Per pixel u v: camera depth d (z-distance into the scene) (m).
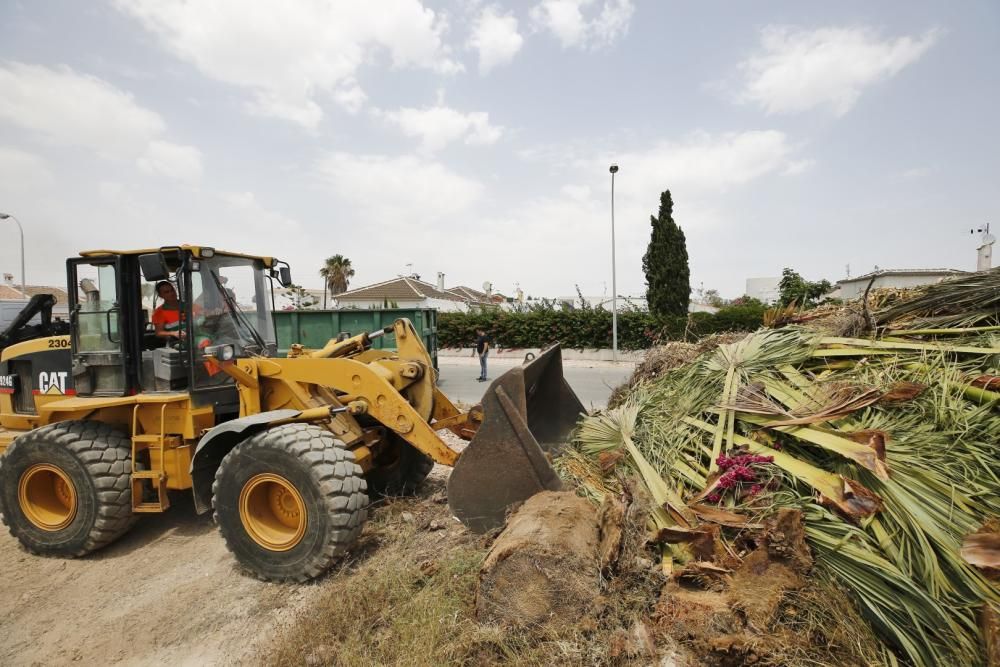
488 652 2.40
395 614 2.76
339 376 4.09
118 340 4.27
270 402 4.34
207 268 4.44
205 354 4.01
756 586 2.35
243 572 3.63
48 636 3.04
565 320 21.97
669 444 3.36
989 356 3.07
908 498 2.39
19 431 5.02
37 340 4.73
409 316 11.24
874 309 4.17
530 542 2.52
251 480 3.46
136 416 4.15
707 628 2.21
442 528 3.83
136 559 3.97
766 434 3.08
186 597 3.36
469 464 3.25
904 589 2.16
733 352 3.94
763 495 2.72
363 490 3.45
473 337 23.11
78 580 3.70
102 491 3.93
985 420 2.69
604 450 3.61
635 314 21.30
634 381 5.09
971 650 2.01
